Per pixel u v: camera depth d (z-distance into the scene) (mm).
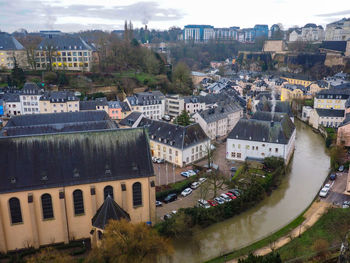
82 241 62188
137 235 51812
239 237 68500
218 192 86000
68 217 60812
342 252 51062
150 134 115062
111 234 51219
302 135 149500
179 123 131500
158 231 64750
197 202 79250
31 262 49656
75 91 179750
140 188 64625
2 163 57875
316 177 100062
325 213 74250
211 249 64438
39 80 185500
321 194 83812
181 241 66375
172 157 107688
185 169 103562
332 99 168125
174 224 64312
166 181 93000
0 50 199625
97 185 61188
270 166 99250
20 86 179125
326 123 152750
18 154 59094
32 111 158500
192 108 174500
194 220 69438
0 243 57500
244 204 78562
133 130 66062
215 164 107625
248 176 92188
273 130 105500
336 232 64438
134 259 50156
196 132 111688
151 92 176500
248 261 45188
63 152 61375
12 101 157500
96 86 188500
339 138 121375
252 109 193000
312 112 162250
